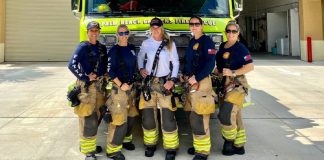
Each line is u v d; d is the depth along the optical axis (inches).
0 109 261.4
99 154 166.9
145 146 173.2
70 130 207.5
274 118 237.9
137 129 211.5
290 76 438.9
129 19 187.9
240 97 155.3
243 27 1037.2
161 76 158.1
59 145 179.5
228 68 157.6
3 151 169.5
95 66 152.6
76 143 183.0
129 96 156.6
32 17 663.1
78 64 148.3
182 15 196.5
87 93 149.2
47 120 231.0
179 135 200.1
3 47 652.7
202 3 199.9
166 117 155.8
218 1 201.3
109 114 154.8
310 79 412.8
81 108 148.3
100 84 155.4
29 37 666.2
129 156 164.6
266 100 298.5
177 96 163.8
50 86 367.6
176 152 165.3
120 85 152.3
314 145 179.8
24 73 476.1
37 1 661.9
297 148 175.0
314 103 285.3
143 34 185.8
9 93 327.6
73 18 669.9
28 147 175.9
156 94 157.8
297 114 248.8
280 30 826.8
